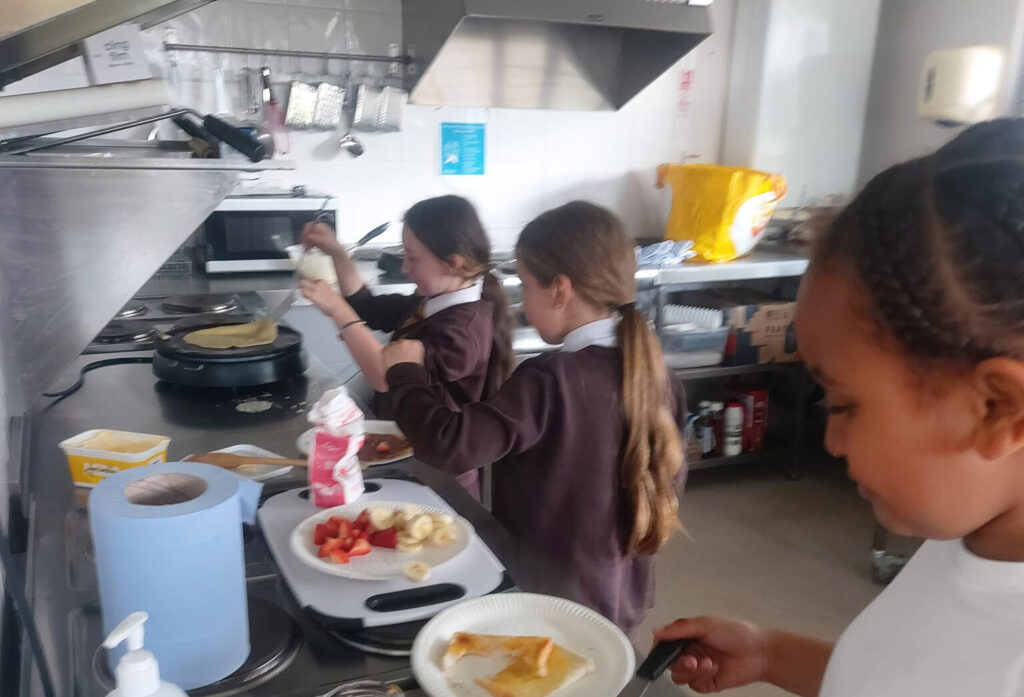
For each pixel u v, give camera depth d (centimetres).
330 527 90
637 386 119
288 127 279
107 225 111
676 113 338
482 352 169
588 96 319
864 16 334
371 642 72
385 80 288
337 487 99
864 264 45
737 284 349
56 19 73
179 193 113
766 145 335
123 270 113
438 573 83
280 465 109
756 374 346
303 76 278
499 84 304
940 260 42
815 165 346
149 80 90
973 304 41
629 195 338
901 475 47
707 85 341
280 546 89
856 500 303
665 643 74
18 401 113
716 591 238
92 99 88
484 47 297
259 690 66
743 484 316
